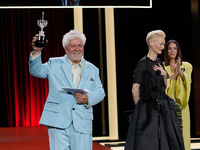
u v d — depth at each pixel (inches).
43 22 170.1
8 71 514.3
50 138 173.0
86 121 173.3
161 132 217.8
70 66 176.2
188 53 464.1
